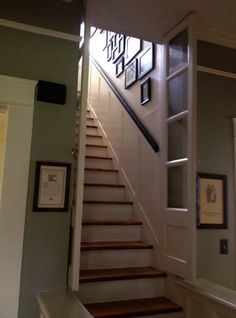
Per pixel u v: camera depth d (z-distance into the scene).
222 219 2.71
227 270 2.65
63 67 2.23
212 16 2.56
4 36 2.12
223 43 2.93
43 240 2.05
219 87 2.89
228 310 1.97
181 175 2.59
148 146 3.15
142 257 2.87
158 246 2.80
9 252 1.96
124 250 2.81
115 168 3.97
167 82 2.87
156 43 3.05
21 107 2.10
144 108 3.37
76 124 2.20
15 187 2.03
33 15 2.20
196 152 2.58
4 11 2.14
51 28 2.24
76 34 2.29
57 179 2.12
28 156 2.08
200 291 2.20
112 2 2.39
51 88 2.16
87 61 2.08
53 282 2.04
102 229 3.01
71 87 2.23
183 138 2.61
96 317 2.15
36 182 2.07
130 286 2.54
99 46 5.14
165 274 2.65
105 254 2.75
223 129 2.84
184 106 2.61
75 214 1.97
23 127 2.09
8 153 2.04
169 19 2.63
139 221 3.20
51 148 2.14
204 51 2.87
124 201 3.48
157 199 2.90
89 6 2.16
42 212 2.07
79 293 2.39
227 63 2.95
